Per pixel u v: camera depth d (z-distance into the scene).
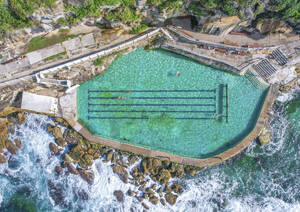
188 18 23.59
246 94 25.83
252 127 25.83
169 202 25.88
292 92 26.16
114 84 26.19
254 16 21.14
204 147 26.12
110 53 24.80
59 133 26.19
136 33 24.23
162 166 26.03
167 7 21.20
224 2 19.59
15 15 20.91
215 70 25.83
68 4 20.27
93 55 23.94
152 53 25.84
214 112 25.97
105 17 21.84
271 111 26.19
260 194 26.27
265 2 20.02
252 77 25.39
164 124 26.20
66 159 26.00
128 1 20.58
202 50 24.64
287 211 25.94
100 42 23.86
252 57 24.44
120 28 23.64
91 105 26.30
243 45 23.78
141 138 26.28
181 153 26.09
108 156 25.88
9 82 23.72
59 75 24.53
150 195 25.84
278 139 26.27
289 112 26.27
